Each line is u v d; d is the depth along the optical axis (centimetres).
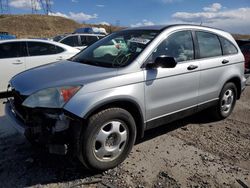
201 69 483
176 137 491
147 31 452
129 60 397
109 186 344
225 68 540
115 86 362
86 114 332
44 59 796
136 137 411
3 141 456
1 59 736
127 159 407
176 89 442
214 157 425
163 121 440
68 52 839
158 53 420
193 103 483
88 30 1997
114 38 473
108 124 360
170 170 385
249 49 1116
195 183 359
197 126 547
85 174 367
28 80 376
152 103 410
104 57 430
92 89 345
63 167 381
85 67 398
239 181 366
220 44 543
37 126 337
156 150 439
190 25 490
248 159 426
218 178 372
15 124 370
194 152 438
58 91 335
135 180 358
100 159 362
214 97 530
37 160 397
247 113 640
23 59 765
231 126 555
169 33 445
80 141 339
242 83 593
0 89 742
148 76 397
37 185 343
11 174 364
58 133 334
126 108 386
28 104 342
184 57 462
